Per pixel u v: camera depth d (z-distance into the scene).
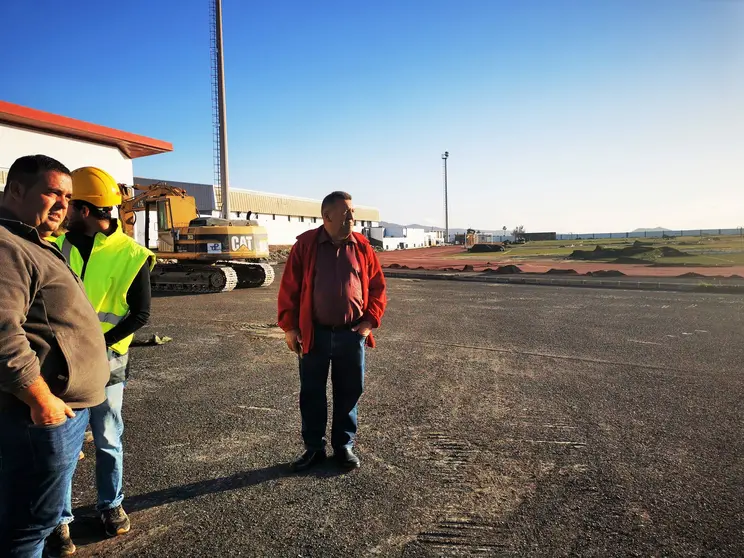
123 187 14.41
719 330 7.68
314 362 3.35
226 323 8.67
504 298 11.93
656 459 3.43
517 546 2.52
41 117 14.12
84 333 1.93
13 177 1.88
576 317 9.08
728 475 3.20
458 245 59.12
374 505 2.93
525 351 6.52
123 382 2.78
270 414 4.38
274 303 11.40
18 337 1.64
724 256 22.22
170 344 7.04
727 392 4.79
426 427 4.05
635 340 7.07
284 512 2.87
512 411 4.38
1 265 1.65
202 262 14.31
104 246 2.66
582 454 3.53
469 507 2.89
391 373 5.57
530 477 3.22
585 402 4.57
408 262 25.28
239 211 41.50
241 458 3.56
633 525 2.68
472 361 6.06
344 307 3.32
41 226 1.92
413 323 8.59
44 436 1.79
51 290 1.82
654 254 22.23
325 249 3.38
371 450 3.66
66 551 2.49
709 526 2.66
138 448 3.71
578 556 2.44
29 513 1.84
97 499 2.97
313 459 3.46
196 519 2.80
